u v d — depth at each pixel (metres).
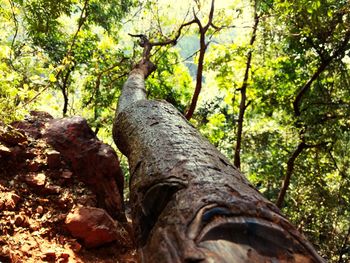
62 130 4.93
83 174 4.66
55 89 10.27
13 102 4.92
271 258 1.09
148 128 2.51
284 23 9.47
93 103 10.88
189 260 1.06
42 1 6.37
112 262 3.81
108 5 10.95
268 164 13.16
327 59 9.52
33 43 10.05
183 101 13.96
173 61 12.78
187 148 1.93
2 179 4.15
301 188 13.24
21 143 4.62
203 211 1.24
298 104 10.59
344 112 9.42
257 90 11.34
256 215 1.26
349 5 8.27
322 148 11.04
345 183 12.16
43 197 4.18
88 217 3.97
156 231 1.38
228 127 14.44
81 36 11.14
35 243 3.51
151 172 1.78
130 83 5.60
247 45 10.08
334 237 13.89
